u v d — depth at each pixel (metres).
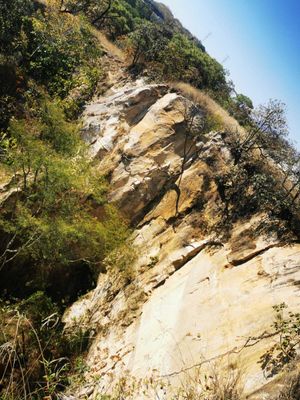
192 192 15.60
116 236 15.42
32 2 23.27
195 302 11.00
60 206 15.09
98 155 17.77
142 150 17.33
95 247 15.24
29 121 17.70
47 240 13.90
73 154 16.44
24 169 15.07
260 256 11.33
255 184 14.26
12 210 14.78
